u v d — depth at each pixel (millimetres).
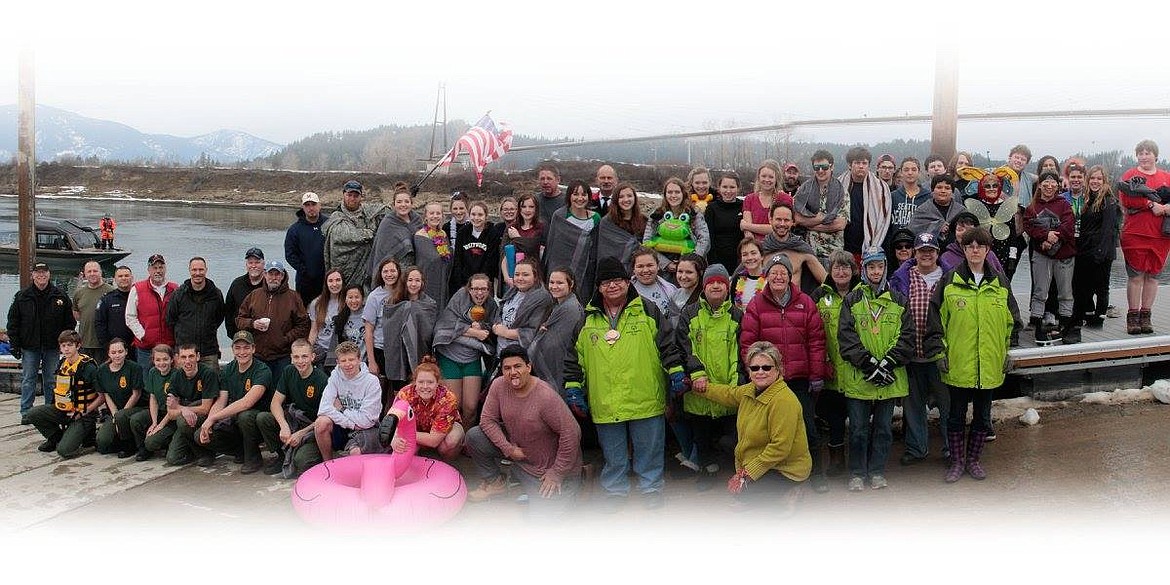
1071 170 7828
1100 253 7680
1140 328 8078
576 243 7367
